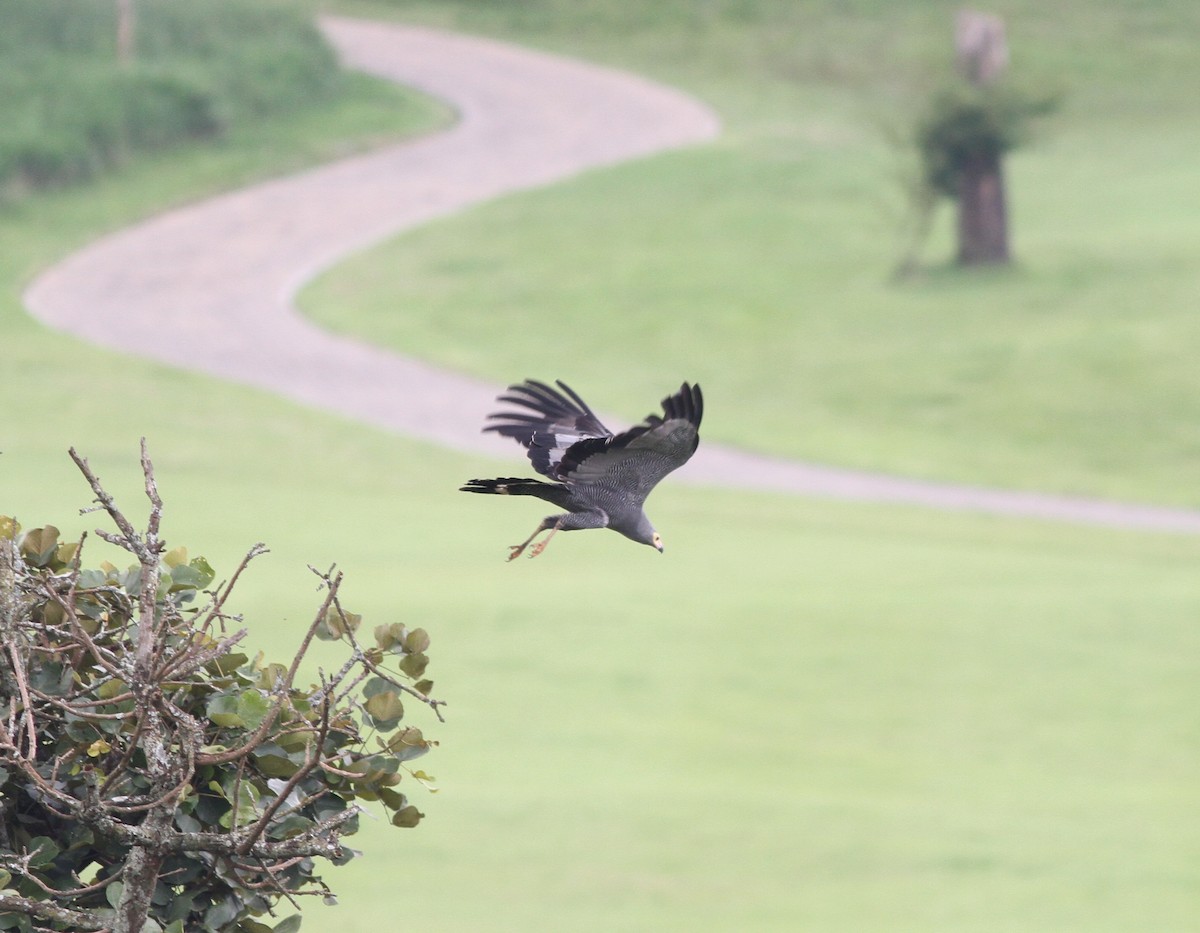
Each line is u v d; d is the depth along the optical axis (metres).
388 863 20.80
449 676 28.42
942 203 84.88
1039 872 20.56
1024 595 34.50
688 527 41.72
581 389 59.62
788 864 20.83
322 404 56.56
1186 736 26.02
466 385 60.19
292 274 74.75
